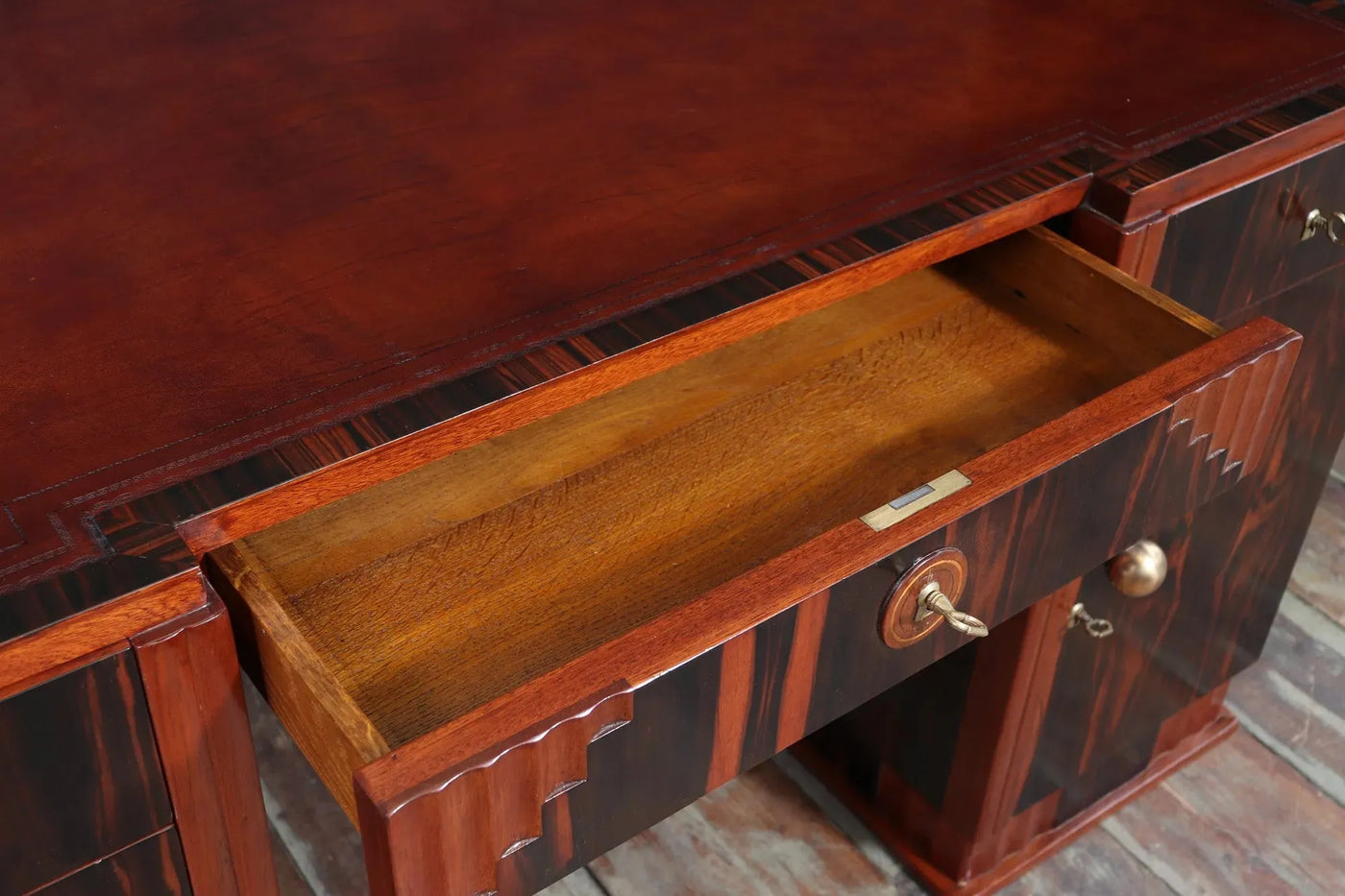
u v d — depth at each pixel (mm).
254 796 649
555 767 554
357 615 681
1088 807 1180
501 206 776
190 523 585
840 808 1209
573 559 722
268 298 702
